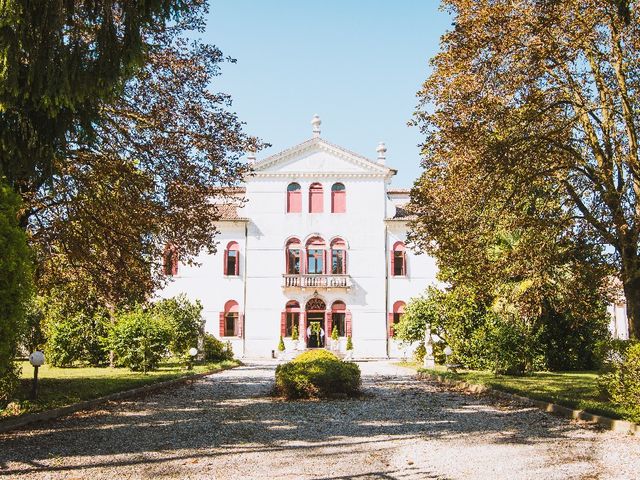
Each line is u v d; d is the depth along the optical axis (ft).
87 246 53.67
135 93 51.96
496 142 47.19
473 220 51.52
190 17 53.98
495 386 59.31
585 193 53.06
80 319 90.99
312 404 50.14
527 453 29.35
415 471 25.67
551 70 51.57
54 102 32.30
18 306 33.27
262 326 148.46
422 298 115.96
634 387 36.83
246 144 58.13
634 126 47.75
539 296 58.95
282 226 151.33
